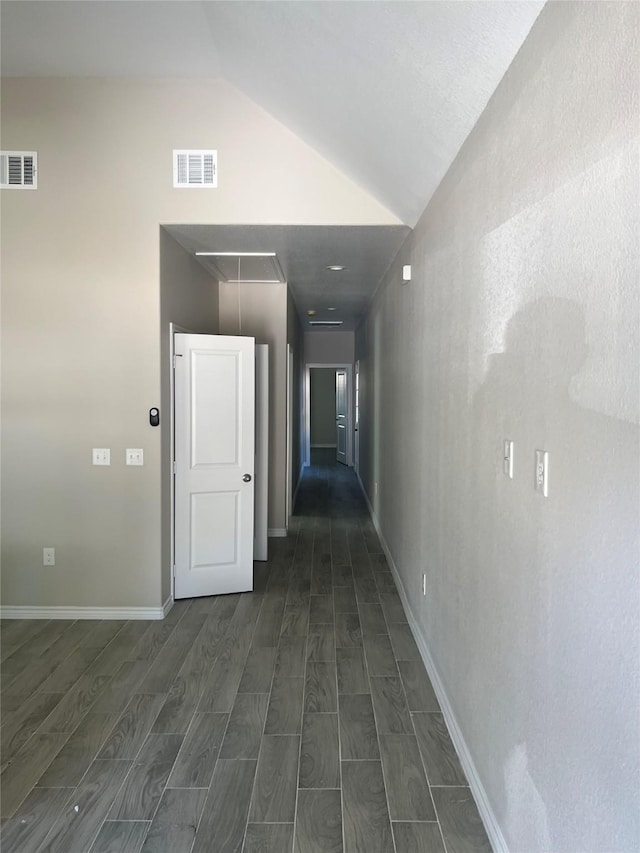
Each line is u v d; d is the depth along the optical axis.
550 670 1.33
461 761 2.22
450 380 2.44
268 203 3.47
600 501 1.08
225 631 3.49
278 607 3.88
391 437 4.67
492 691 1.82
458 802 2.02
